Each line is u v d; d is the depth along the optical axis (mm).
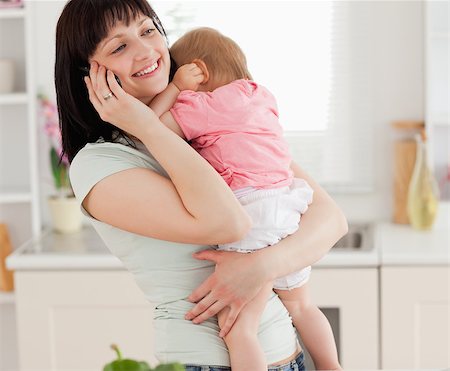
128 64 2137
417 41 4242
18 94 4141
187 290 2184
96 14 2121
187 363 2146
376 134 4301
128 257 2229
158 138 2078
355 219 4355
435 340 3658
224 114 2230
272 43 4281
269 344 2195
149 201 2082
